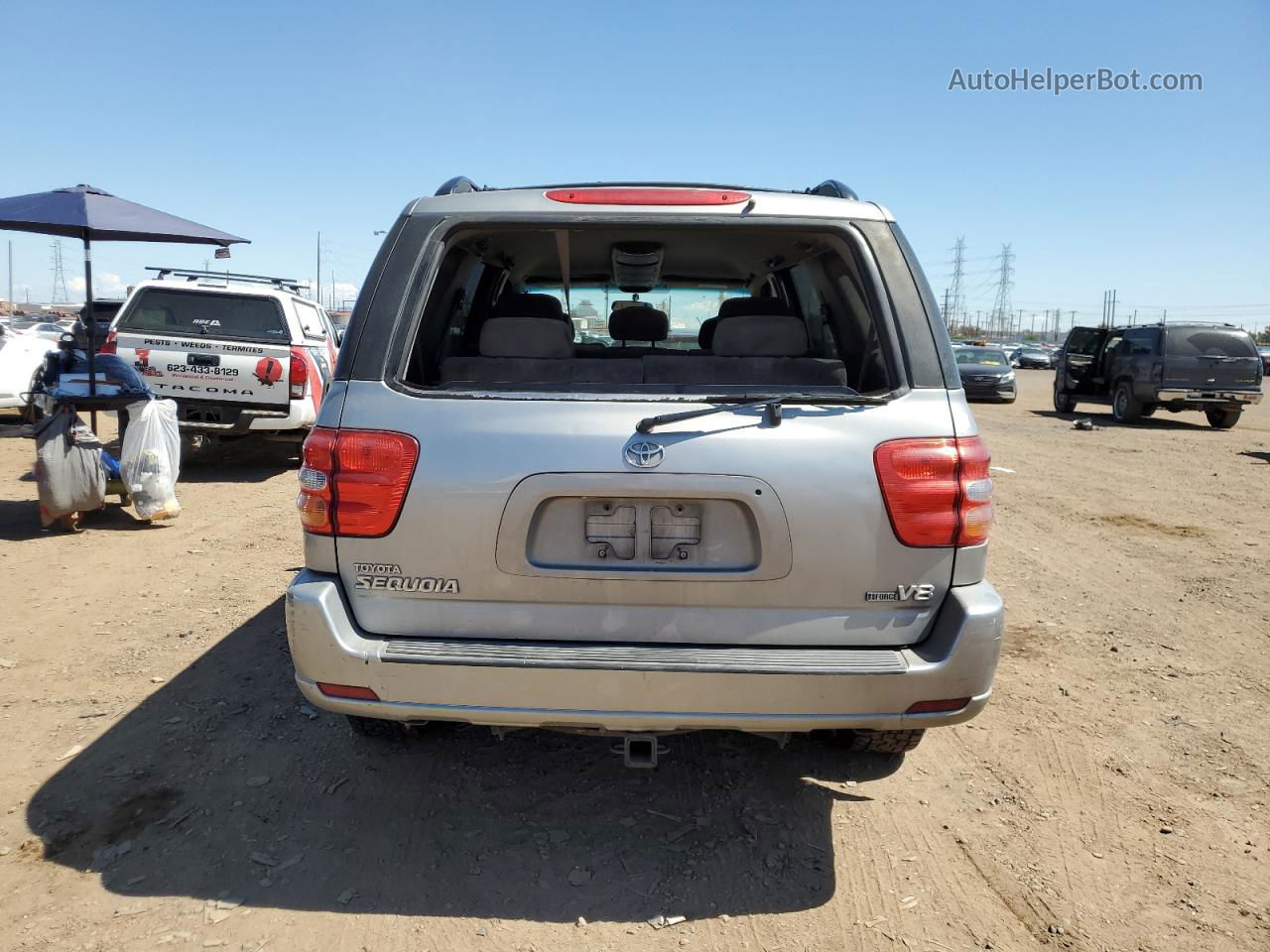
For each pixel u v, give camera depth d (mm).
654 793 3150
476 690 2395
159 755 3344
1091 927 2490
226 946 2350
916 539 2439
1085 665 4395
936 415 2480
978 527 2473
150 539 6559
